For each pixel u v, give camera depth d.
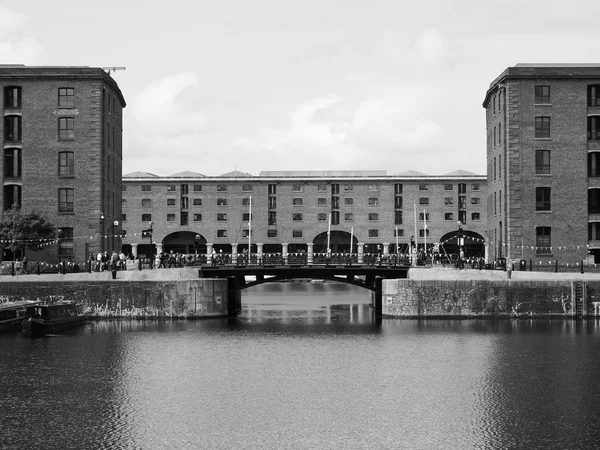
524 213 86.00
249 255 96.75
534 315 74.62
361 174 154.50
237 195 146.12
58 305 70.06
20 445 37.38
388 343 62.94
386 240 145.12
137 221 145.88
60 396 46.16
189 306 77.12
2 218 87.56
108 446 37.25
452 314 75.38
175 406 44.06
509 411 42.94
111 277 77.62
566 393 46.56
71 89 88.38
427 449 36.94
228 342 63.97
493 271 76.62
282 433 39.22
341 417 41.94
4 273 82.19
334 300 112.31
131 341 64.12
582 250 85.88
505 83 87.50
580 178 86.19
